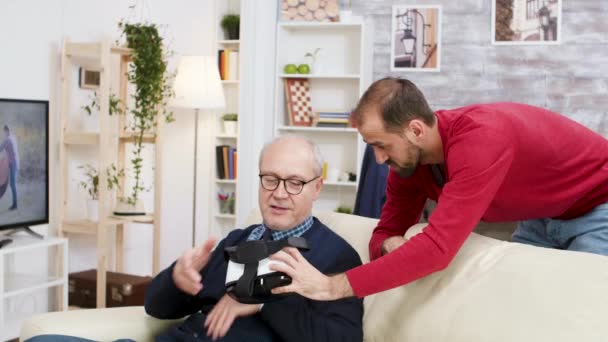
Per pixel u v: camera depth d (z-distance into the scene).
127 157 4.95
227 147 5.76
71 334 1.96
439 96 5.61
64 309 3.95
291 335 1.76
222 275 2.04
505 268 1.56
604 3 5.32
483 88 5.54
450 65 5.58
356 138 5.64
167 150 5.37
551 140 1.88
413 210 2.04
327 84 5.70
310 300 1.81
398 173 1.83
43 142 3.96
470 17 5.54
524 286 1.48
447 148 1.72
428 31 5.61
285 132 5.77
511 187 1.88
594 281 1.38
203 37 5.67
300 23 5.52
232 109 5.80
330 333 1.76
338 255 1.94
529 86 5.47
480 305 1.55
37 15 4.07
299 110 5.64
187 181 5.60
